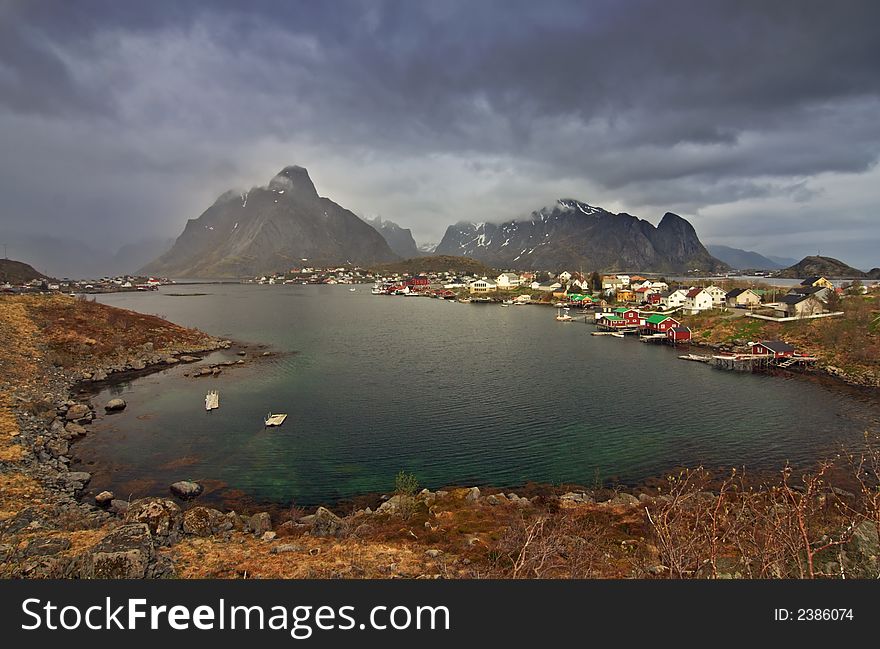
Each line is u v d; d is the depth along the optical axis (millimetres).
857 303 97312
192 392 63031
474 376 72062
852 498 30375
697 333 104875
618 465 40844
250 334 114562
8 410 47312
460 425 50469
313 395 61656
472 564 22047
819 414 53812
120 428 49219
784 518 12805
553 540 19375
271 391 63562
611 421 51656
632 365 80125
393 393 62562
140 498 34844
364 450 44125
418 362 82375
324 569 21875
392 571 21656
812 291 118312
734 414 53969
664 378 70938
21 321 79375
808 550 11891
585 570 18766
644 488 36594
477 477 38875
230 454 43062
